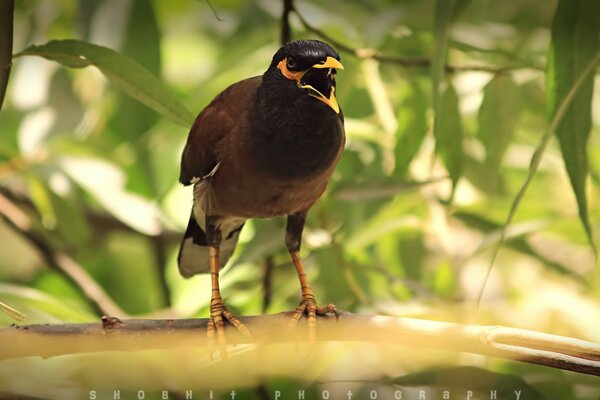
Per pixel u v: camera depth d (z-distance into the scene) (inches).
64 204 220.4
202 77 225.6
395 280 215.5
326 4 221.3
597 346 207.5
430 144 220.1
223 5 226.2
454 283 218.4
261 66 221.3
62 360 213.8
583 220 210.5
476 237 222.7
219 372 212.4
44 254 221.3
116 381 213.3
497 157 217.0
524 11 221.6
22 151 219.9
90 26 220.1
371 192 214.7
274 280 219.6
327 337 209.9
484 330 208.1
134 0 220.5
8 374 213.0
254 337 210.1
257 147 210.4
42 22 223.6
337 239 217.3
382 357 213.8
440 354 213.5
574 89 208.8
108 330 208.2
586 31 209.9
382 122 218.4
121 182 219.3
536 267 221.1
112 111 221.9
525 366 213.6
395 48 218.2
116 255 225.6
